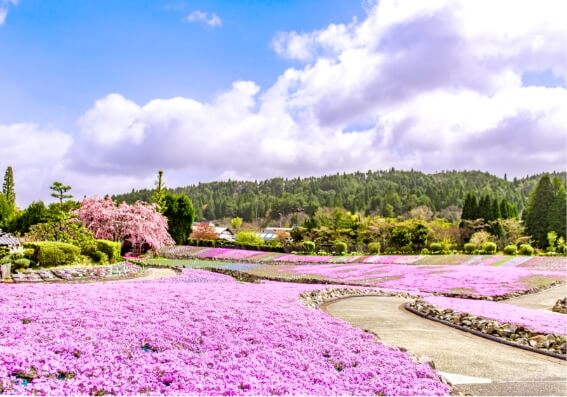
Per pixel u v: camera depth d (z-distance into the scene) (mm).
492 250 61375
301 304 15828
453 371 9781
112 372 7301
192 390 6789
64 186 44875
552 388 8750
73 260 26375
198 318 11766
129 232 50125
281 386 7242
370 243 73125
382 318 16375
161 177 70438
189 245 72750
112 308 12328
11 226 56312
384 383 7930
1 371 6676
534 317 15344
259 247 70188
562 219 74125
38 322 10461
